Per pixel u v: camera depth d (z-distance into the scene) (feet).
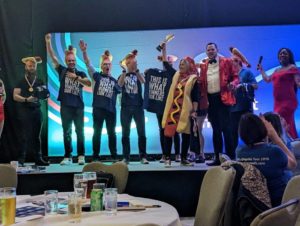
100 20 18.02
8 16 17.90
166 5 17.89
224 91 17.19
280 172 8.63
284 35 17.53
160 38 17.79
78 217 5.88
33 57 17.88
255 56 17.48
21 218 5.92
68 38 17.97
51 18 18.03
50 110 17.79
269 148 8.75
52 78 17.88
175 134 17.25
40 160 17.46
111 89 17.75
